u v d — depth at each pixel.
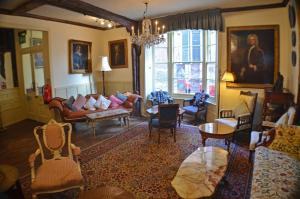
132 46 6.37
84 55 6.67
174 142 4.33
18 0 4.18
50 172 2.37
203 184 2.16
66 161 2.58
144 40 4.35
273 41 4.66
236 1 4.65
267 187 2.01
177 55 6.35
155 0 4.47
